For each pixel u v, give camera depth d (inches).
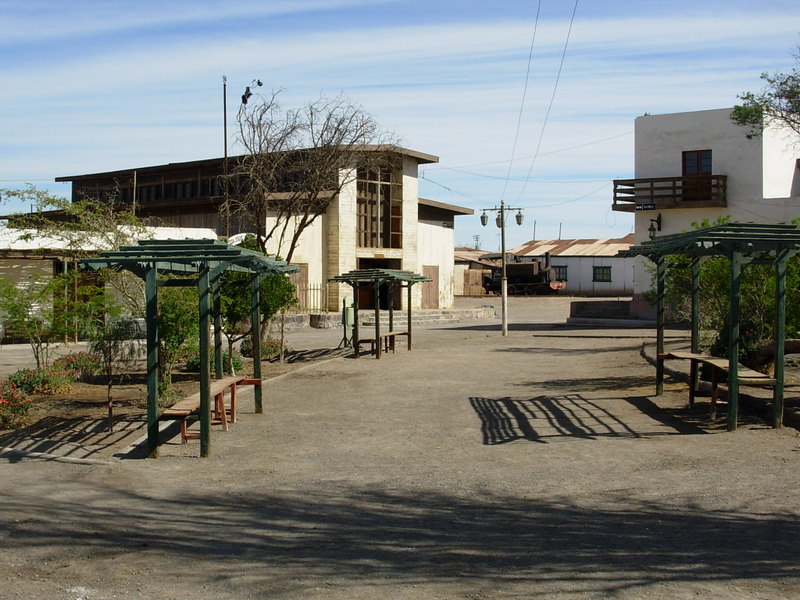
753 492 266.8
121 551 216.7
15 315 536.7
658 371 488.1
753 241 366.0
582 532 228.1
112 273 527.8
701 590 181.8
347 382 588.1
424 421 424.2
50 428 407.8
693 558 203.5
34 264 896.9
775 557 203.2
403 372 649.0
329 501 268.2
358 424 418.3
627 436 369.7
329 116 871.7
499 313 1642.5
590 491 274.5
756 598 176.9
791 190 1246.9
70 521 245.3
